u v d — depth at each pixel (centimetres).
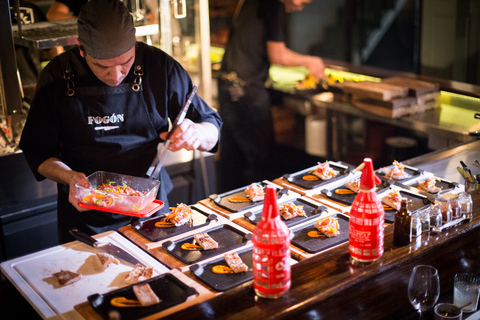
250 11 408
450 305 156
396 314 164
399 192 210
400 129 420
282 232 132
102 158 211
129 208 180
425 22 582
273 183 226
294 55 409
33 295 153
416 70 611
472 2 536
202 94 364
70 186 184
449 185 215
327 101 417
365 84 405
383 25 614
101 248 178
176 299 145
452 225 175
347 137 442
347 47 629
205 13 349
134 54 192
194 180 365
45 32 280
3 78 262
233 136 480
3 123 306
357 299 150
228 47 441
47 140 207
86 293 153
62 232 218
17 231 303
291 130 482
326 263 154
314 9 602
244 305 136
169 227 189
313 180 226
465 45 555
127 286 151
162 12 334
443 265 174
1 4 250
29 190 304
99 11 177
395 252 158
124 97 207
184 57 354
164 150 197
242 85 443
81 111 204
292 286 143
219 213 201
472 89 386
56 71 202
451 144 328
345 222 187
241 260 162
